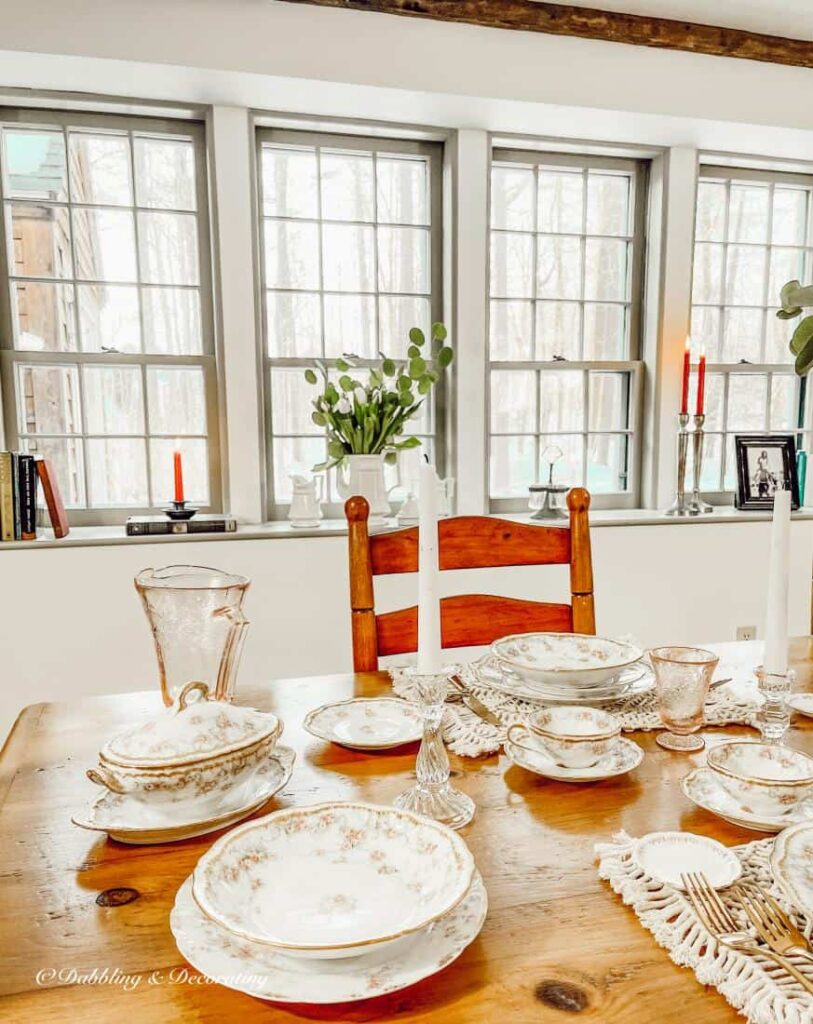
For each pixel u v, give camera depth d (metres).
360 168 2.51
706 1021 0.46
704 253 2.87
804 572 2.68
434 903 0.52
